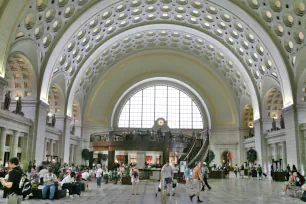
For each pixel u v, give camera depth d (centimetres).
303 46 2328
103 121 4034
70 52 2836
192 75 4138
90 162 3769
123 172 2525
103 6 2541
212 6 2700
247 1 2414
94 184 2266
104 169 2675
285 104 2667
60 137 3123
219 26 3014
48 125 2786
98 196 1428
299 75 2497
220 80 4044
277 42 2561
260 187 1945
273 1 2239
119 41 3428
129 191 1691
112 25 3020
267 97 3231
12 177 569
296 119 2498
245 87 3672
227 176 3338
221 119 4119
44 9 2055
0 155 1962
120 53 3825
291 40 2408
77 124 3841
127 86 4128
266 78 3084
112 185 2158
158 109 4362
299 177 1586
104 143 2756
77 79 3278
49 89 2883
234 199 1308
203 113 4297
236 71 3591
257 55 2950
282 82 2677
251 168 3142
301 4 2083
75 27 2541
